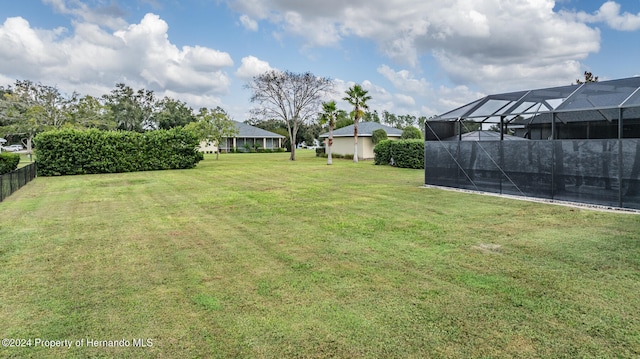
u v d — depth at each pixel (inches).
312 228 272.5
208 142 1374.3
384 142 943.7
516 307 139.4
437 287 159.6
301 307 142.4
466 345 114.0
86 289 163.2
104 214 338.0
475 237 240.1
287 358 109.0
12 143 2271.2
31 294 158.1
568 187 359.6
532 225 271.3
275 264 193.5
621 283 160.1
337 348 113.8
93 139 792.9
